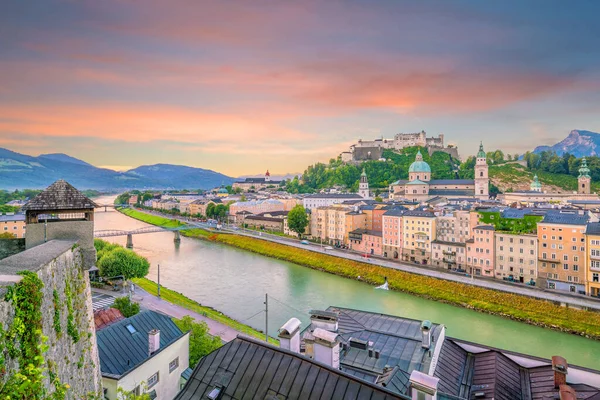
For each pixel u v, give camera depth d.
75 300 31.02
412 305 118.12
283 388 24.86
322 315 43.69
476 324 103.56
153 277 144.75
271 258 186.00
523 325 103.44
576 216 124.12
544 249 124.50
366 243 185.62
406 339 42.88
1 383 16.86
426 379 24.97
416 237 162.00
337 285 138.75
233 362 27.95
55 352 24.41
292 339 29.95
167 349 47.84
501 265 134.25
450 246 149.25
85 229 35.72
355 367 38.41
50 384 22.44
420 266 153.25
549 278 123.44
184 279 143.12
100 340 45.06
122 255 121.62
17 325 19.05
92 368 32.91
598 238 111.94
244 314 105.56
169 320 54.88
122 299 80.31
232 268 163.38
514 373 39.72
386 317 50.94
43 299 23.17
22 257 25.28
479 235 140.00
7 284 19.09
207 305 112.75
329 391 23.70
